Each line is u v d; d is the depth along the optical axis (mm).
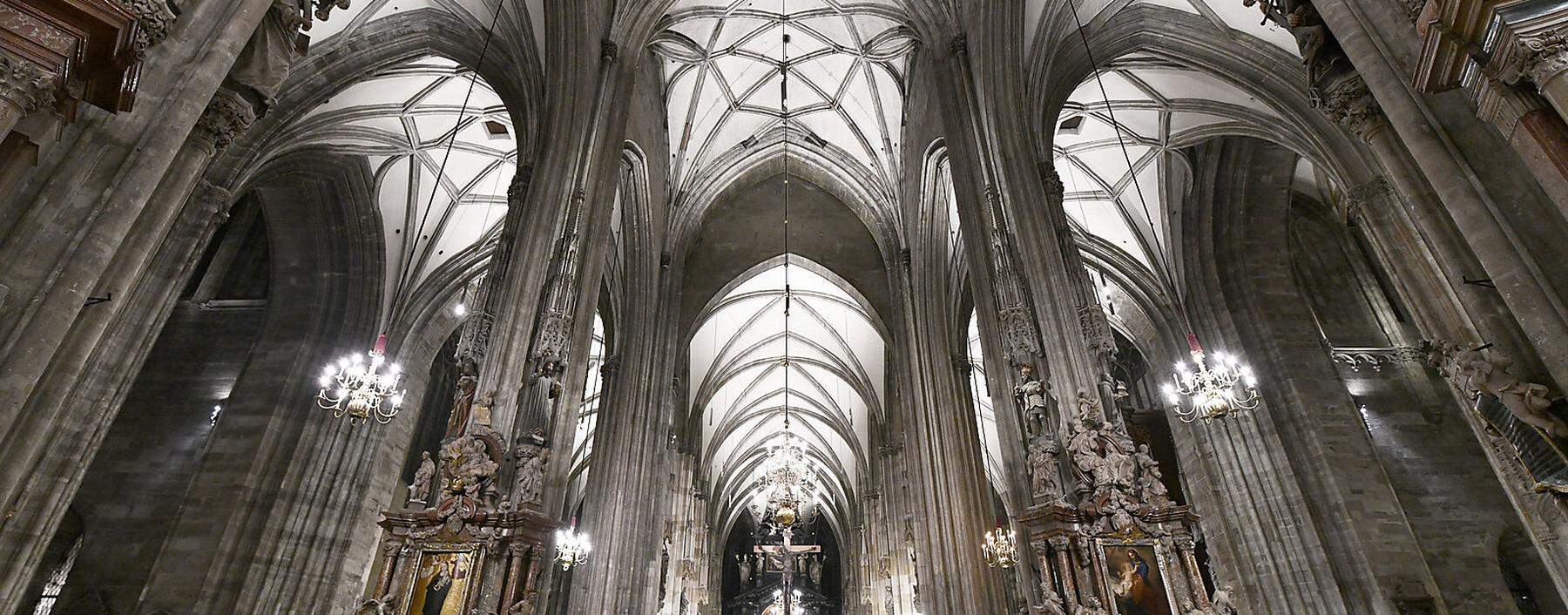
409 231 17219
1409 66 5246
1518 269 4895
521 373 9805
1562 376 4578
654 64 19031
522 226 11109
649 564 18594
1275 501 14016
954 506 16594
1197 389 9945
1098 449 8492
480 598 7961
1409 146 5363
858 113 21625
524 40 13203
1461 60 4410
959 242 18062
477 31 13125
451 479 8508
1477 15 4094
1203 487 15383
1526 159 4285
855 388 30156
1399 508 13320
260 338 16047
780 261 23609
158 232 5645
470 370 9656
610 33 14984
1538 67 3887
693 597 26500
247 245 18641
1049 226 10688
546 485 10797
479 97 15625
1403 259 10438
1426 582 12500
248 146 11500
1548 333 4676
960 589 15828
